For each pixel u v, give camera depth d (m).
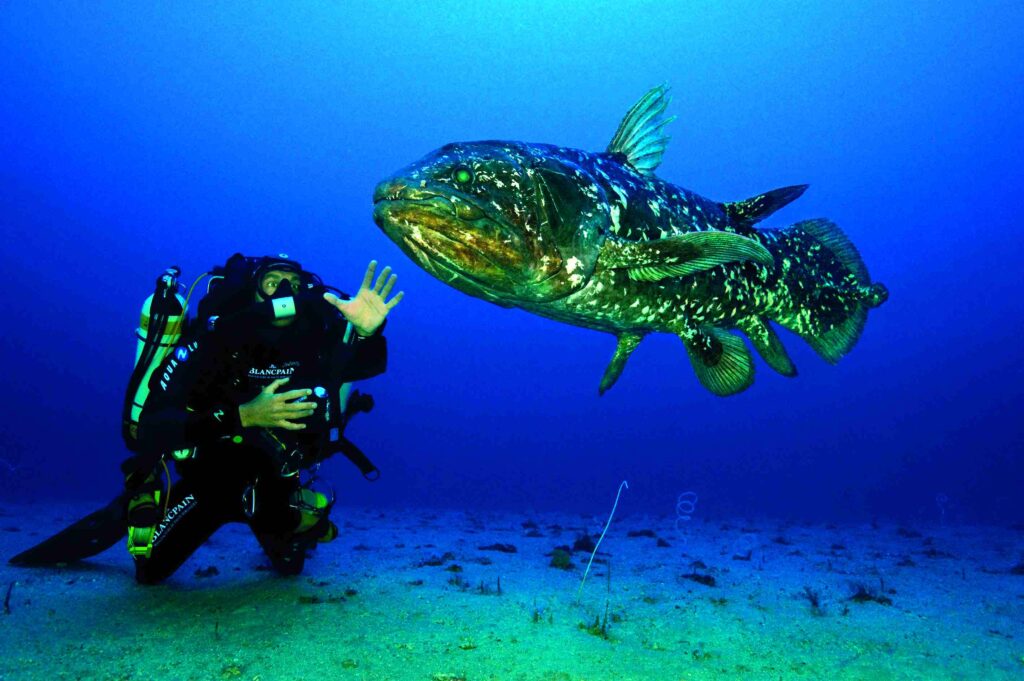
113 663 2.56
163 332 3.09
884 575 5.39
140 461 3.15
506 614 3.49
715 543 8.19
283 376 3.24
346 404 3.65
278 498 3.54
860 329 5.41
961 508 24.42
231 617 3.24
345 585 4.04
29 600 3.44
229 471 3.46
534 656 2.81
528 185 3.01
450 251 2.89
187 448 3.24
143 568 3.81
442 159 2.89
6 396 42.53
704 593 4.37
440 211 2.76
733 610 3.88
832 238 5.36
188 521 3.70
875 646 3.19
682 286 3.90
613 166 3.73
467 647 2.88
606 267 3.43
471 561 5.41
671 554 6.62
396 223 2.83
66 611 3.28
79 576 4.06
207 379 3.12
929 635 3.40
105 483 26.69
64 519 8.45
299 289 3.35
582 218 3.18
